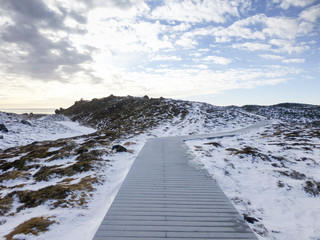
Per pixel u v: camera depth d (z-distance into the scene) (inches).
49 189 365.1
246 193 381.7
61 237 226.4
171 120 2087.8
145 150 729.0
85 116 3676.2
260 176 467.2
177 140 992.2
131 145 843.4
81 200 326.0
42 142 1111.6
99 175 449.1
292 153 660.1
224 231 229.6
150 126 1748.3
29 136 1395.2
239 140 1000.2
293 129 1445.6
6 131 1339.8
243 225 242.2
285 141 938.1
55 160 625.9
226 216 262.1
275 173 473.4
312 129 1416.1
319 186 402.0
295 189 393.4
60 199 324.2
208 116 2281.0
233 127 1739.7
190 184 379.2
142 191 343.0
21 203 328.5
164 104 2997.0
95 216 281.6
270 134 1229.1
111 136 1142.3
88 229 246.7
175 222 245.9
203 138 1064.8
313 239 244.2
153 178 413.7
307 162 563.2
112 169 515.2
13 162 631.8
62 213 279.9
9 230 237.9
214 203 298.8
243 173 488.7
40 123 2014.0
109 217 255.9
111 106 3627.0
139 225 239.0
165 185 372.8
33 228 237.9
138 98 4001.0
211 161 570.6
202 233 225.3
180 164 529.7
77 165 513.3
